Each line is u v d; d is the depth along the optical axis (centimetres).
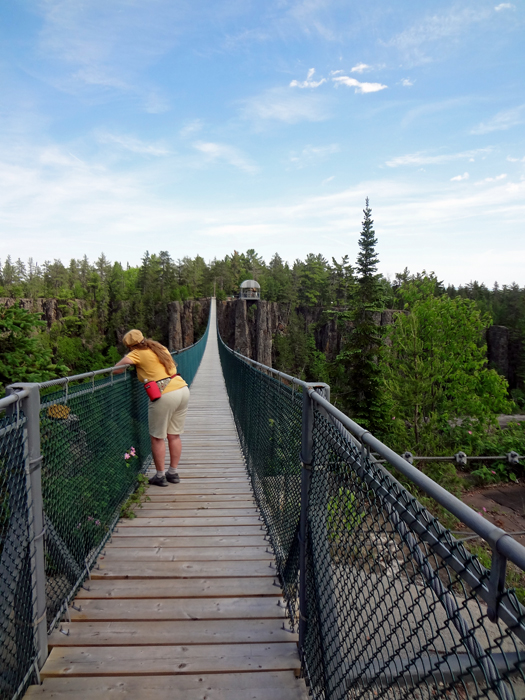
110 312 10519
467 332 2117
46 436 213
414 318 2153
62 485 234
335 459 169
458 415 2134
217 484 437
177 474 435
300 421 230
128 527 338
